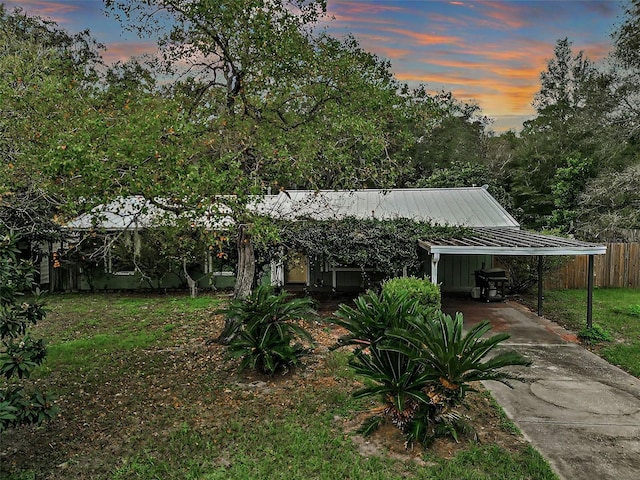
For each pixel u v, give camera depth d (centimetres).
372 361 563
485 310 1280
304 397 661
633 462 484
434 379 509
